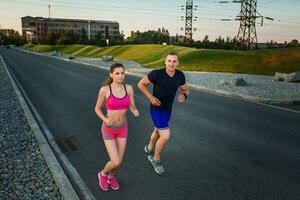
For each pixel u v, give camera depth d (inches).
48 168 227.1
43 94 587.8
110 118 175.2
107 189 197.8
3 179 207.6
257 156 256.4
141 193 192.7
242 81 735.1
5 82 753.6
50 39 5007.4
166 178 213.8
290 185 203.2
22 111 427.8
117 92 176.1
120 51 2325.3
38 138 299.4
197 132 327.0
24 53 3179.1
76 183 207.8
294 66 1196.5
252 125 357.7
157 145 215.9
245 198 185.6
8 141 292.7
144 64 1622.8
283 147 279.1
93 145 287.4
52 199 180.4
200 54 1504.7
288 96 568.4
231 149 272.8
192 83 764.0
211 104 494.3
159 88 203.5
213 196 188.1
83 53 2847.0
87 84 739.4
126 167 232.8
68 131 335.3
